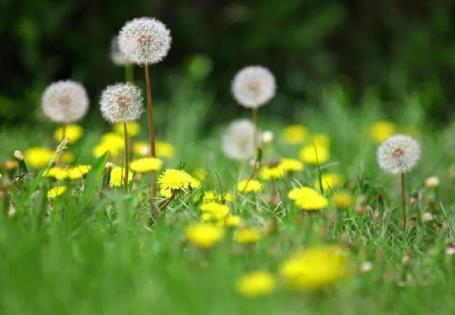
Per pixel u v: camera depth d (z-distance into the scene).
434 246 5.64
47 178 5.90
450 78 12.79
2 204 5.25
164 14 12.03
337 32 13.02
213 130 10.97
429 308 4.74
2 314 4.31
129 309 4.23
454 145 10.11
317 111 11.50
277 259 4.93
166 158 8.16
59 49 11.31
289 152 9.35
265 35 12.29
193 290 4.38
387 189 7.50
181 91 11.16
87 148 8.08
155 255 4.86
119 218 5.34
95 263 4.68
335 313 4.34
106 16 11.48
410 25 12.99
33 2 10.86
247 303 4.31
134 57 5.89
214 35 12.29
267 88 7.09
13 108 10.50
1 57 11.04
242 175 6.91
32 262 4.63
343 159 8.94
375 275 5.02
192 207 5.68
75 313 4.21
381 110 11.63
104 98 5.84
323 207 5.61
